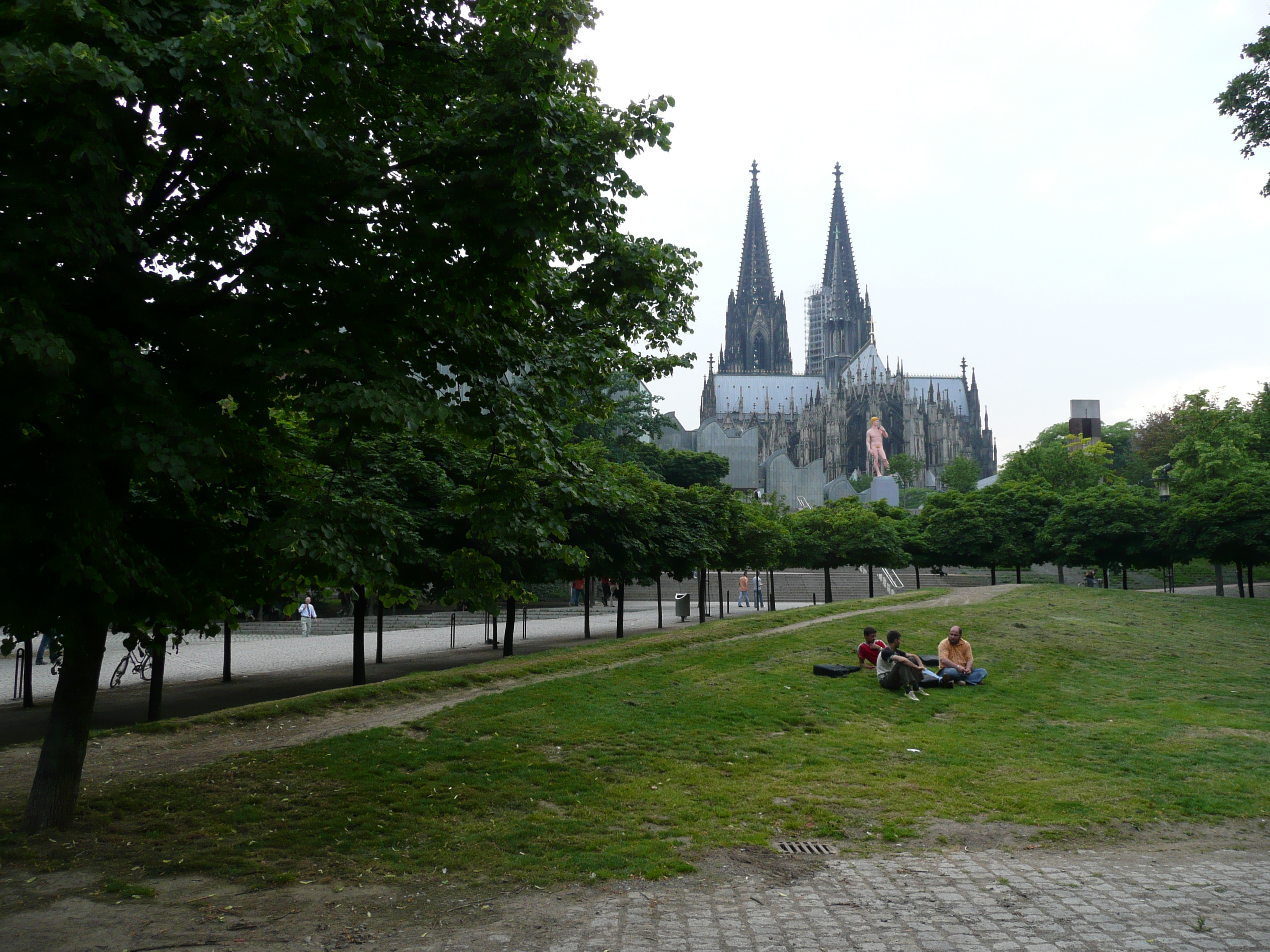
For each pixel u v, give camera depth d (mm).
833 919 6934
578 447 18859
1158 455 101875
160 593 8359
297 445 11086
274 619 48594
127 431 6965
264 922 6801
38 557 8094
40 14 6621
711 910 7113
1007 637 24703
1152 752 13055
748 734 13781
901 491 145250
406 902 7262
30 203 6910
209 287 9195
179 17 7738
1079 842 9109
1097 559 50469
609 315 12031
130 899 7273
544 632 41625
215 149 8211
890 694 17125
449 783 10734
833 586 74625
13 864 8086
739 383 190500
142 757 12438
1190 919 6965
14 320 6238
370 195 8742
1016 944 6445
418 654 32719
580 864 8148
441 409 8141
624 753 12359
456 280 9617
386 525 9578
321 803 9875
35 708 20703
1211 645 25250
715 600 68125
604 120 9930
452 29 10547
